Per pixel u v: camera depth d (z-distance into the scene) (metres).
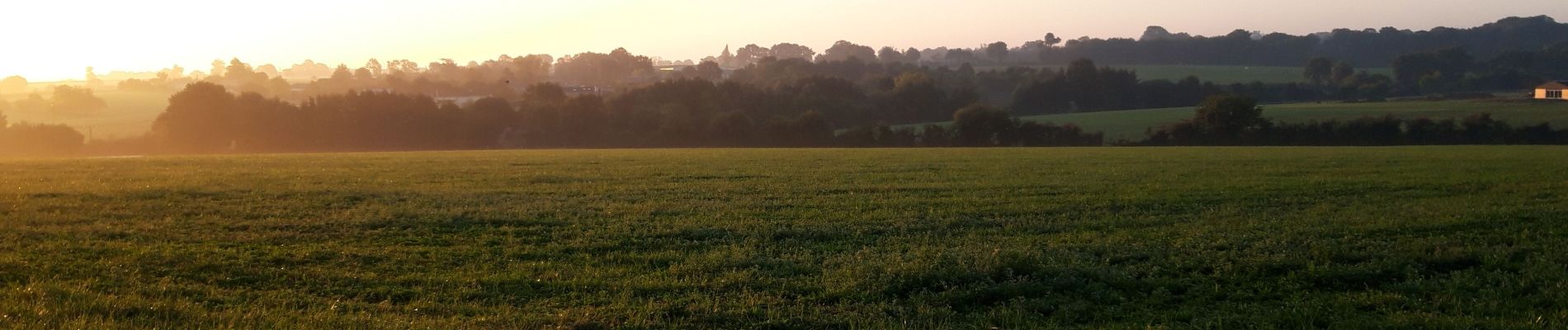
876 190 21.98
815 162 33.59
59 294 9.32
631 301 9.91
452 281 10.72
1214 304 10.16
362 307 9.54
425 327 8.62
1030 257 11.81
